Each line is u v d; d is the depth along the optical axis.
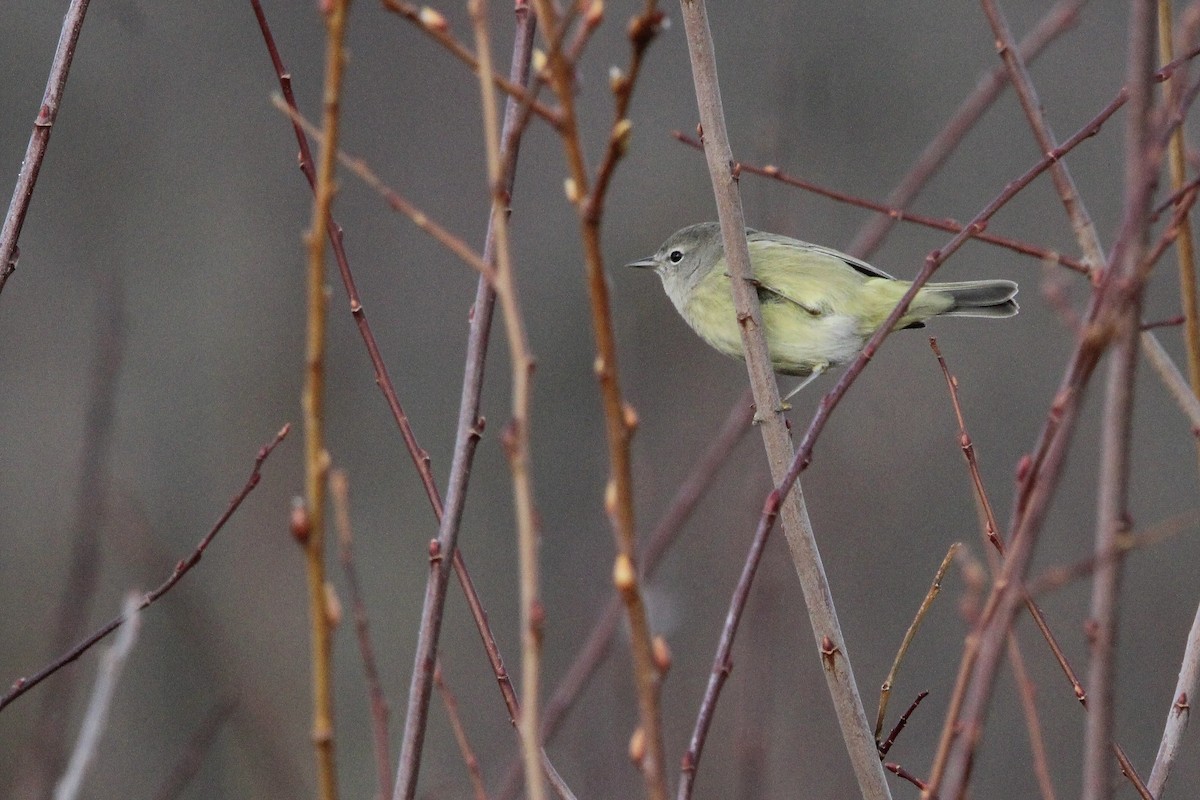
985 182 15.25
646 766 3.06
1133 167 3.37
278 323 16.27
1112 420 3.28
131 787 11.92
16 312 15.75
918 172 7.61
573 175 2.96
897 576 13.75
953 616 13.35
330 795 3.06
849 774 10.62
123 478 14.13
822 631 5.07
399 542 15.23
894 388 14.86
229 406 15.83
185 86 16.84
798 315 7.67
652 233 15.88
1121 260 3.35
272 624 14.28
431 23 3.08
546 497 15.10
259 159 16.92
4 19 16.45
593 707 9.40
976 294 7.54
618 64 16.62
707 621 12.27
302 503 3.08
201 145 16.80
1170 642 13.23
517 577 14.89
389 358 16.02
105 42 16.62
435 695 13.80
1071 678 4.46
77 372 15.55
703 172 16.22
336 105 3.05
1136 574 13.80
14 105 16.39
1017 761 12.16
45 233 16.14
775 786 10.58
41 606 13.85
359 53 17.08
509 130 4.69
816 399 14.84
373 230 16.48
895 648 13.20
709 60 5.39
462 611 14.73
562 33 2.93
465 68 16.98
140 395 15.68
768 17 16.05
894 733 4.84
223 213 16.64
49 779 6.26
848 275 7.61
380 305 16.17
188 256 16.42
